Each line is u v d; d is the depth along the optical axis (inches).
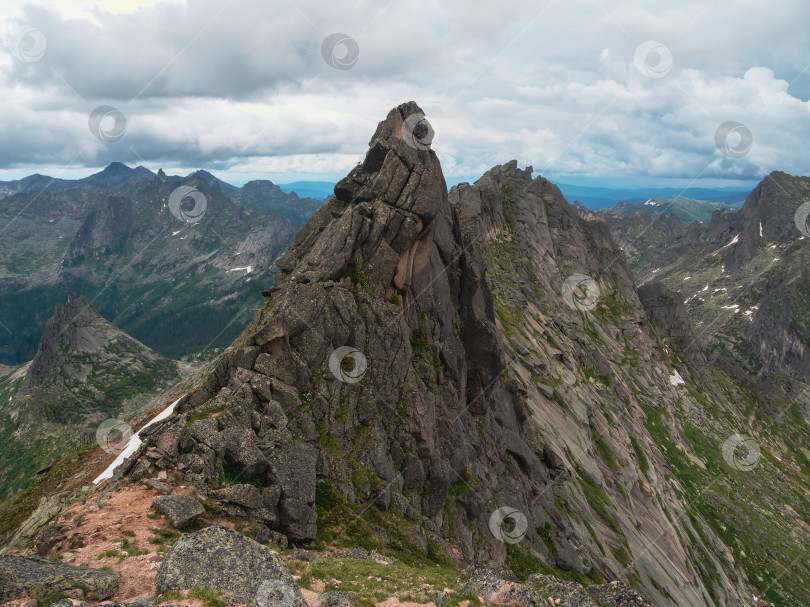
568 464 3248.0
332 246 1923.0
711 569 4411.9
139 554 868.0
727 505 5890.8
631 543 3179.1
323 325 1713.8
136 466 1229.7
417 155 2301.9
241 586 708.7
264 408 1469.0
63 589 674.8
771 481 7347.4
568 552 2337.6
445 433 1990.7
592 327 7588.6
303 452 1402.6
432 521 1743.4
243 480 1270.9
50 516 1165.1
